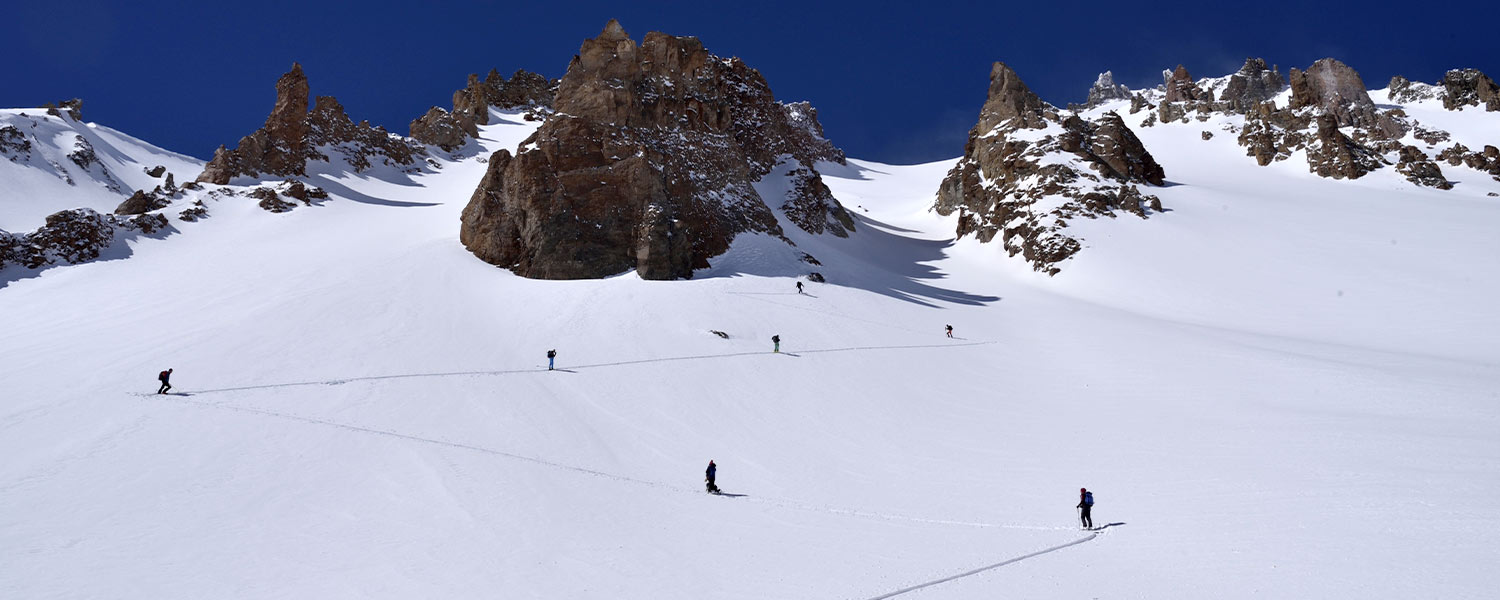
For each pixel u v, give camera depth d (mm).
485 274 78375
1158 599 23453
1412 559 24109
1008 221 117375
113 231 85250
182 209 96875
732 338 64000
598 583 25906
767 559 28031
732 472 39719
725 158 103812
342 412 43844
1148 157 136000
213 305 64625
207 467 35438
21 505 30953
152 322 60000
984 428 46969
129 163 123250
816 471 39875
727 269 86375
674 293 74188
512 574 26562
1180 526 29469
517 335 61594
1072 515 32281
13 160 102438
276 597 24656
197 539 28766
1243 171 157750
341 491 33781
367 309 64125
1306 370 55406
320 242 91188
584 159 88000
